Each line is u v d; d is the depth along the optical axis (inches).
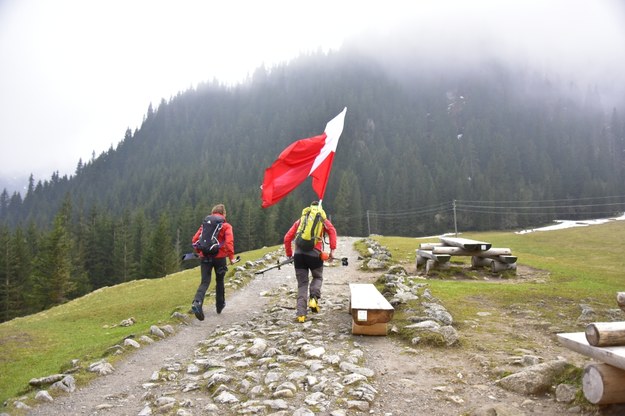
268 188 343.9
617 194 5639.8
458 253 546.9
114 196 6589.6
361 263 724.0
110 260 2736.2
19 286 2085.4
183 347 266.2
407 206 4872.0
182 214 3533.5
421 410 151.8
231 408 158.6
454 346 229.5
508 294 383.9
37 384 201.3
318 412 149.2
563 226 4667.8
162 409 158.9
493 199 5182.1
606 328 125.8
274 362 208.2
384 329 254.5
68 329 510.9
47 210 7308.1
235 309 391.5
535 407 149.5
